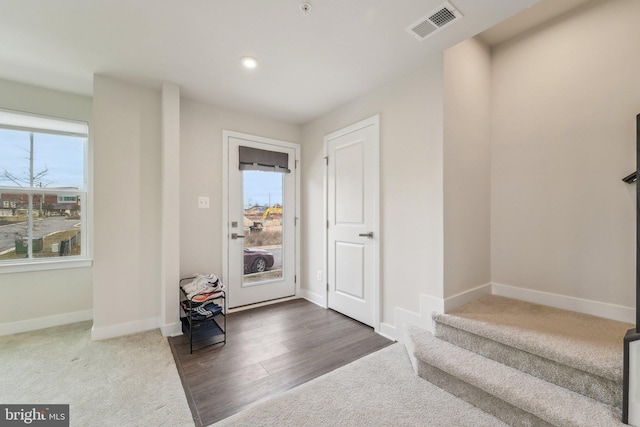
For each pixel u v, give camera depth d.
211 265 2.97
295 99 2.88
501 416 1.43
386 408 1.52
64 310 2.72
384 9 1.61
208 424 1.43
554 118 2.17
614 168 1.90
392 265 2.45
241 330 2.60
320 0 1.54
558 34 2.14
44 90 2.63
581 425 1.16
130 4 1.55
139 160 2.53
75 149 2.87
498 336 1.65
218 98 2.84
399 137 2.40
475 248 2.35
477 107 2.39
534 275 2.28
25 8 1.57
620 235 1.88
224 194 3.05
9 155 2.59
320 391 1.67
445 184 2.07
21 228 2.63
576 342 1.53
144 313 2.55
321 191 3.33
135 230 2.51
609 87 1.91
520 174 2.35
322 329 2.63
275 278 3.46
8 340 2.34
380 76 2.41
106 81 2.39
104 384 1.75
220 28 1.78
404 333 2.21
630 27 1.83
